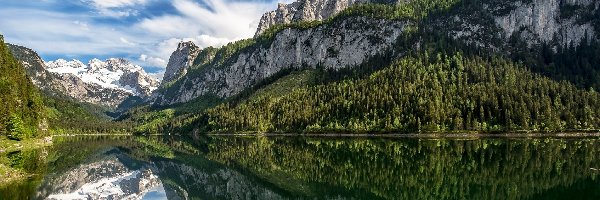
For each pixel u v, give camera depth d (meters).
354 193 70.50
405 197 65.56
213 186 91.38
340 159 115.25
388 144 166.88
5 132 163.25
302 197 70.50
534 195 63.91
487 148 137.38
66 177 100.75
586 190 66.19
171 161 145.00
